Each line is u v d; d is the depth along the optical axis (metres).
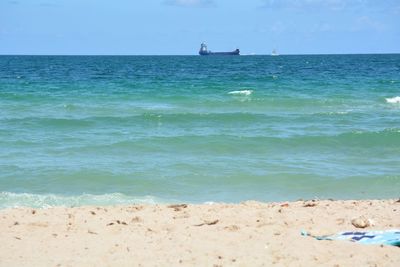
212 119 23.23
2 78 46.53
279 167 15.13
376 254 7.57
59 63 96.44
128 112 25.81
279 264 7.19
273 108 28.25
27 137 18.69
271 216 9.75
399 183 13.70
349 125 22.27
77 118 22.47
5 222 9.27
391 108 28.06
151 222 9.33
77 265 7.13
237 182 13.68
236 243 8.07
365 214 9.90
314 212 10.07
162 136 18.81
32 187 12.92
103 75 53.25
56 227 9.00
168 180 13.71
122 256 7.49
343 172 14.72
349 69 69.31
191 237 8.38
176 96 32.69
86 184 13.29
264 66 83.31
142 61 118.12
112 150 16.89
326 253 7.61
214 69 71.31
